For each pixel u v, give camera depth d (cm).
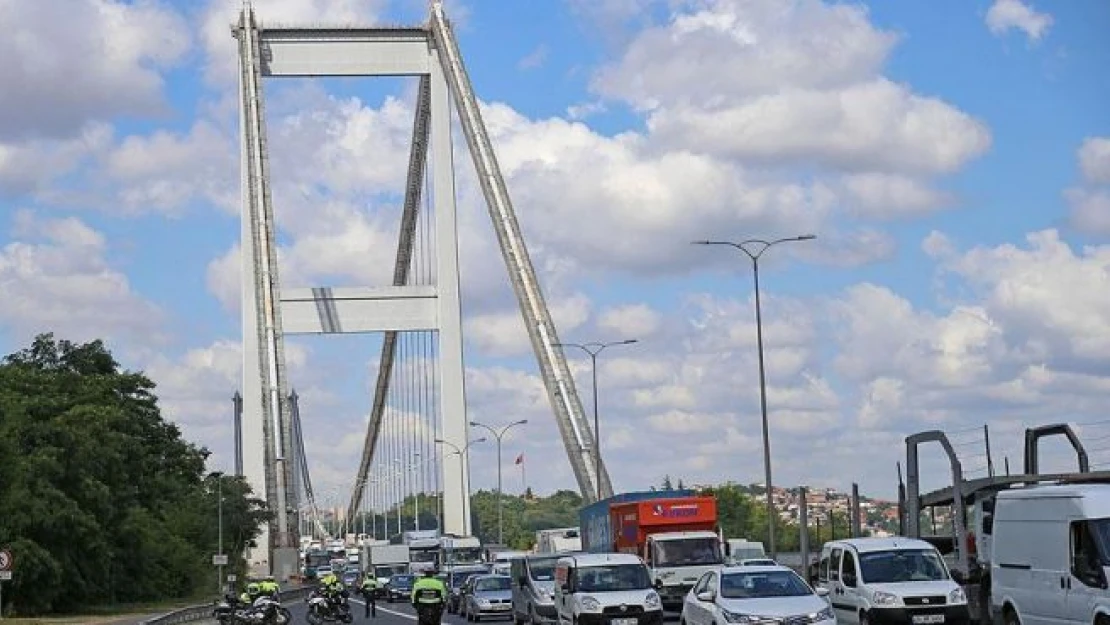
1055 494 3073
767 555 7456
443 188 15600
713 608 3550
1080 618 2948
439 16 16012
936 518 4941
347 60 16012
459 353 15288
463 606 7356
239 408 16950
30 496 8712
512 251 14800
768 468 7150
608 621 4259
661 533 6109
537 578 5625
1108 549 2898
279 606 5819
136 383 12462
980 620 4216
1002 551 3328
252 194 15638
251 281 15462
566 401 13412
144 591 10681
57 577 8681
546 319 14200
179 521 12875
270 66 15900
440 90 15875
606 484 11356
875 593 3688
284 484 14962
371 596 7888
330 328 15288
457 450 15100
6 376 10381
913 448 4744
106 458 9725
